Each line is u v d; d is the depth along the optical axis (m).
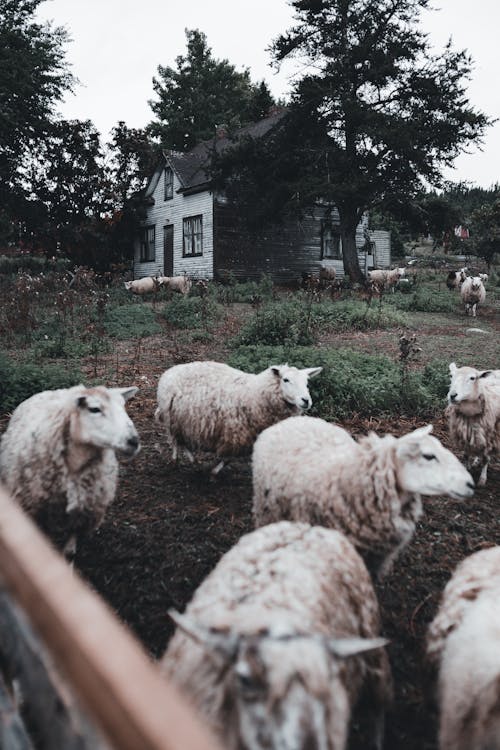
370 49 21.33
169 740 0.67
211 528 4.39
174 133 43.62
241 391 5.18
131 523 4.44
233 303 18.91
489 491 5.39
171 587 3.60
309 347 11.05
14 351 11.28
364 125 20.70
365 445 3.30
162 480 5.34
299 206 21.56
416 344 12.53
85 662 0.80
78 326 13.50
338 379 7.68
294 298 17.80
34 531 1.12
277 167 22.53
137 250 29.95
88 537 4.19
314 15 22.38
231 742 1.53
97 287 20.14
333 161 21.83
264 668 1.46
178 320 14.33
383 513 3.10
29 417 3.88
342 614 2.21
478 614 2.21
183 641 2.01
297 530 2.58
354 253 23.94
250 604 1.98
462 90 21.06
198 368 5.57
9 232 28.09
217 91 45.62
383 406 7.59
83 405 3.40
